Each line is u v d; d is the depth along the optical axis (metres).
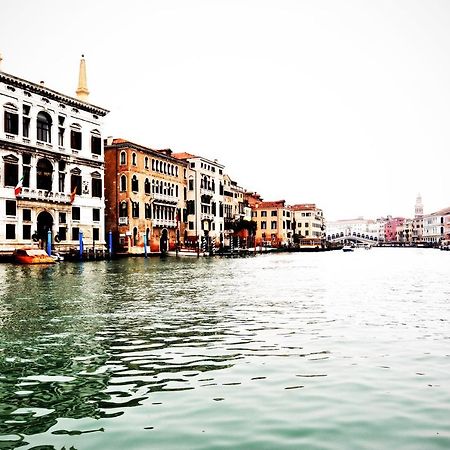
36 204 38.06
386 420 5.04
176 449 4.41
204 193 64.06
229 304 13.91
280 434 4.71
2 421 5.15
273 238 98.12
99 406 5.57
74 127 42.44
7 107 36.00
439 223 143.62
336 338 9.12
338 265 41.81
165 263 38.44
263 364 7.28
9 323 10.74
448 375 6.66
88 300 14.66
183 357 7.74
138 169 51.31
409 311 12.64
